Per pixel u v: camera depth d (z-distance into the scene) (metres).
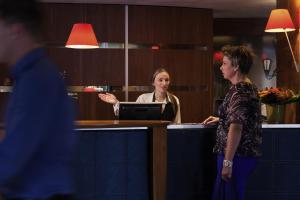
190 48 7.88
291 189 4.25
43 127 1.37
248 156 3.47
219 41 9.44
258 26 9.38
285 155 4.24
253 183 4.21
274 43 9.37
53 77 1.43
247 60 3.52
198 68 7.90
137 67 7.70
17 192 1.40
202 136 4.14
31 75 1.39
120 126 3.73
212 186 4.14
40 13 1.44
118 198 3.94
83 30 5.84
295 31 6.06
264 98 4.34
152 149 3.83
